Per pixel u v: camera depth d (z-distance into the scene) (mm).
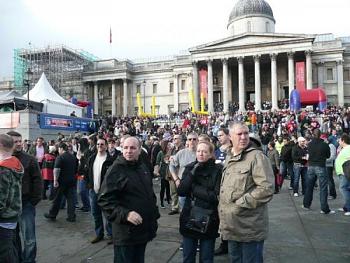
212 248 5684
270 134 23797
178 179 9281
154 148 15438
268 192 4859
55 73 70750
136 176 5316
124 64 76688
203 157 5773
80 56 77000
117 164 5297
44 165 15031
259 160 5051
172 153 12375
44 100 36125
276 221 10586
